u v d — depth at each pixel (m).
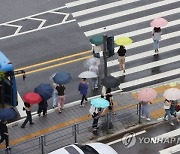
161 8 62.72
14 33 58.41
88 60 48.44
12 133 43.38
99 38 50.03
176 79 50.44
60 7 63.34
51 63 53.12
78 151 37.50
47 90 43.97
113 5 63.59
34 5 63.91
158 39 53.31
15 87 45.56
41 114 45.53
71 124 44.28
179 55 54.19
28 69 52.28
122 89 49.28
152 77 50.94
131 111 45.53
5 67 44.41
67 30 58.75
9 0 65.25
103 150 37.84
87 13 62.06
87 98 47.88
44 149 41.16
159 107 46.19
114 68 52.28
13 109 44.53
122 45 49.66
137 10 62.41
